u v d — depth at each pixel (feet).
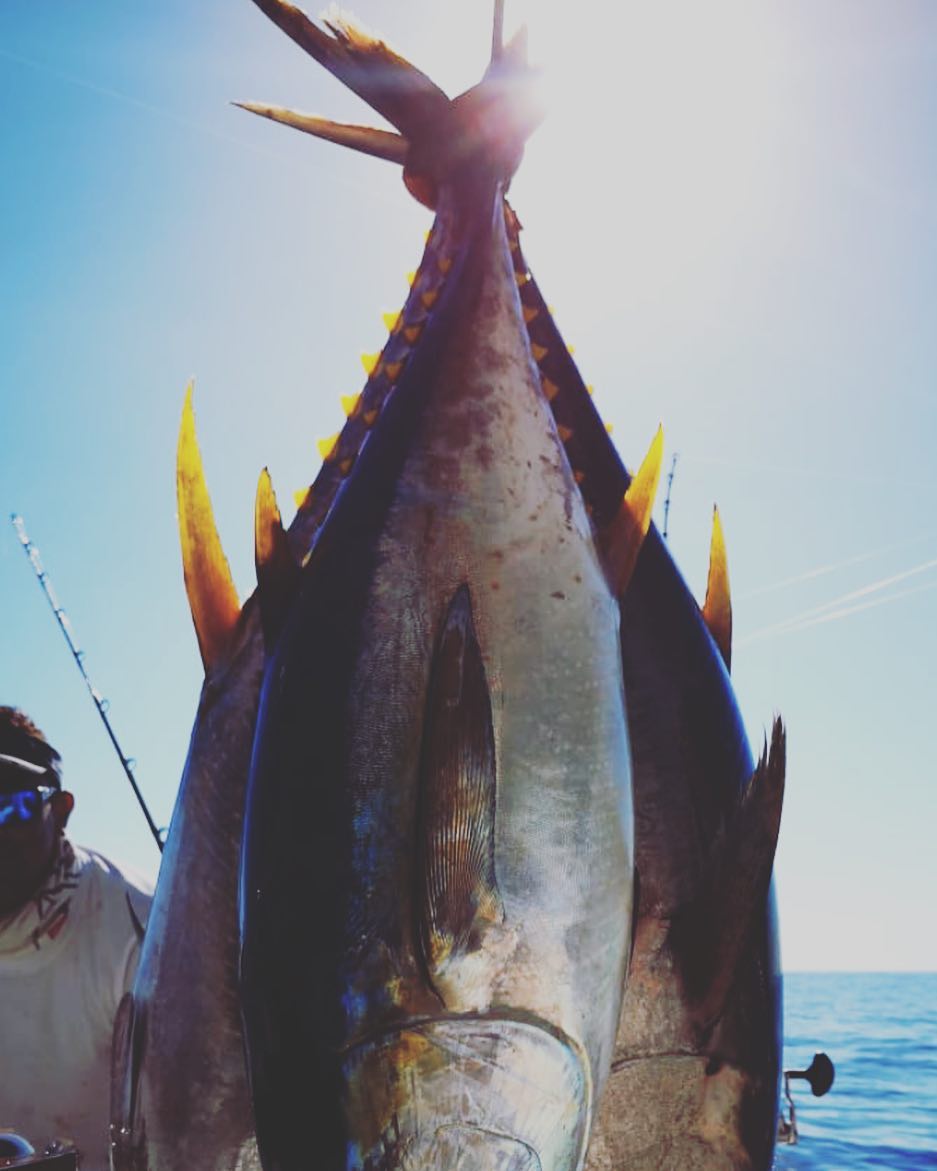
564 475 6.79
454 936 6.02
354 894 6.19
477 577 6.47
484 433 6.79
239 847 6.84
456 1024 6.04
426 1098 6.02
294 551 7.64
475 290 7.10
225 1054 6.66
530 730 6.24
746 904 6.48
